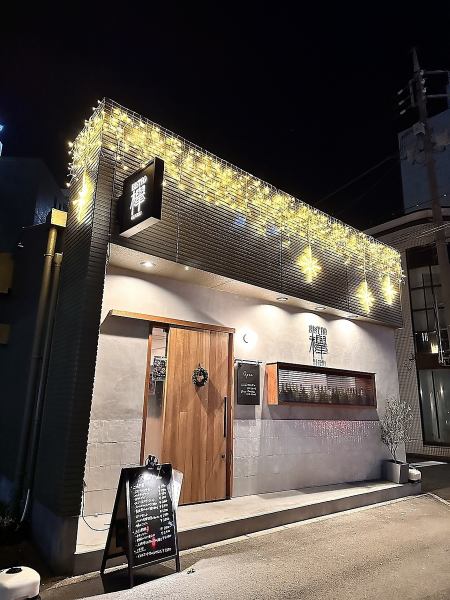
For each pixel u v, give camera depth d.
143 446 5.88
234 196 7.18
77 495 4.60
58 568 4.29
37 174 10.38
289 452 7.65
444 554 5.09
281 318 8.23
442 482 10.11
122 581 4.18
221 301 7.35
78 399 4.84
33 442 5.82
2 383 7.05
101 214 5.46
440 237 12.46
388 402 9.88
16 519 5.49
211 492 6.52
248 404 7.22
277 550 5.09
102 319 5.90
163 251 5.96
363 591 4.06
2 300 7.55
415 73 13.36
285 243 7.91
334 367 8.93
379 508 7.33
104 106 5.80
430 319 16.25
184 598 3.85
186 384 6.56
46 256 6.63
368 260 9.92
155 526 4.39
